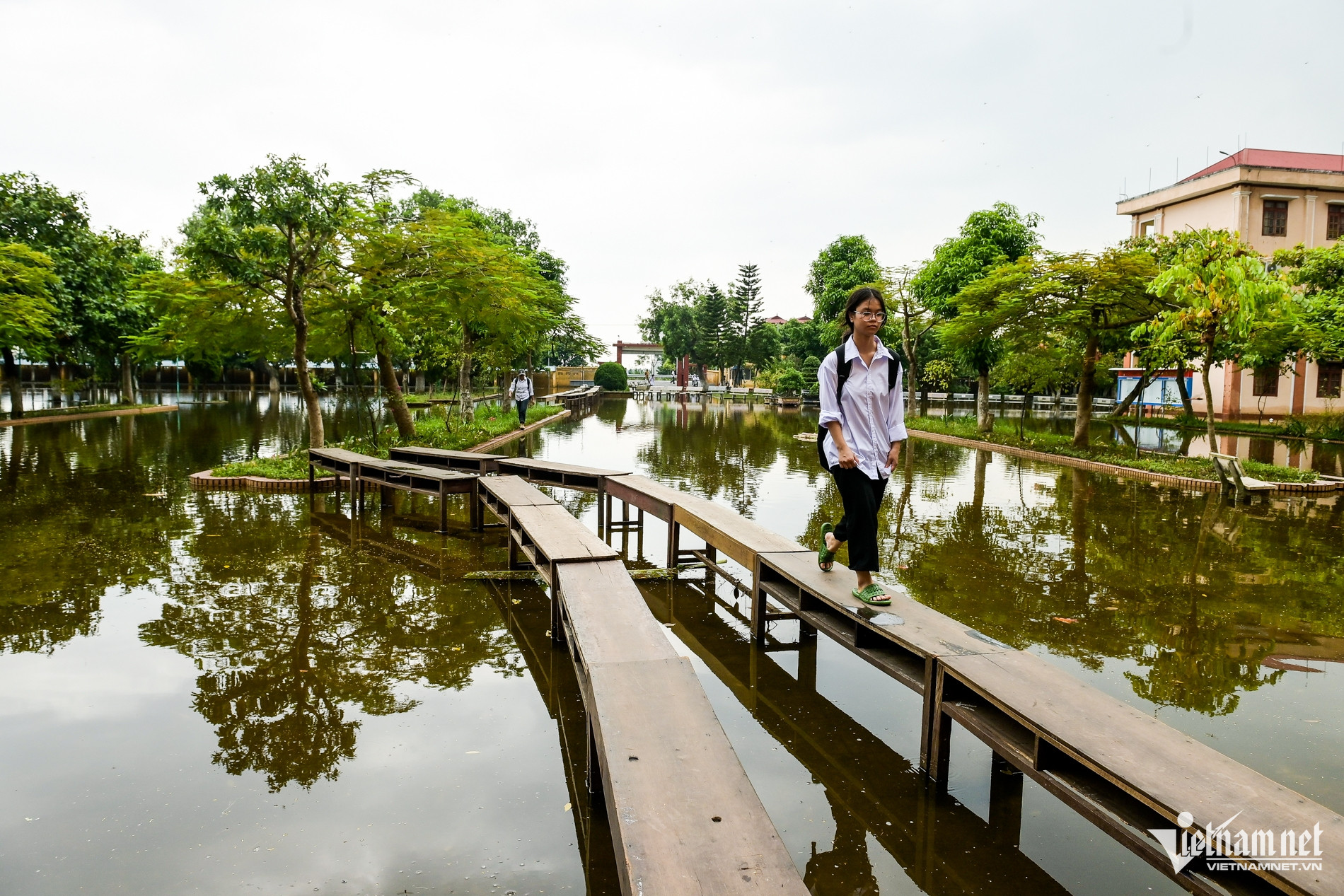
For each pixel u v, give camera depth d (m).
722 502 9.34
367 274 12.04
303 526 7.81
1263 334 17.02
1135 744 2.36
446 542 7.21
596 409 34.56
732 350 51.38
